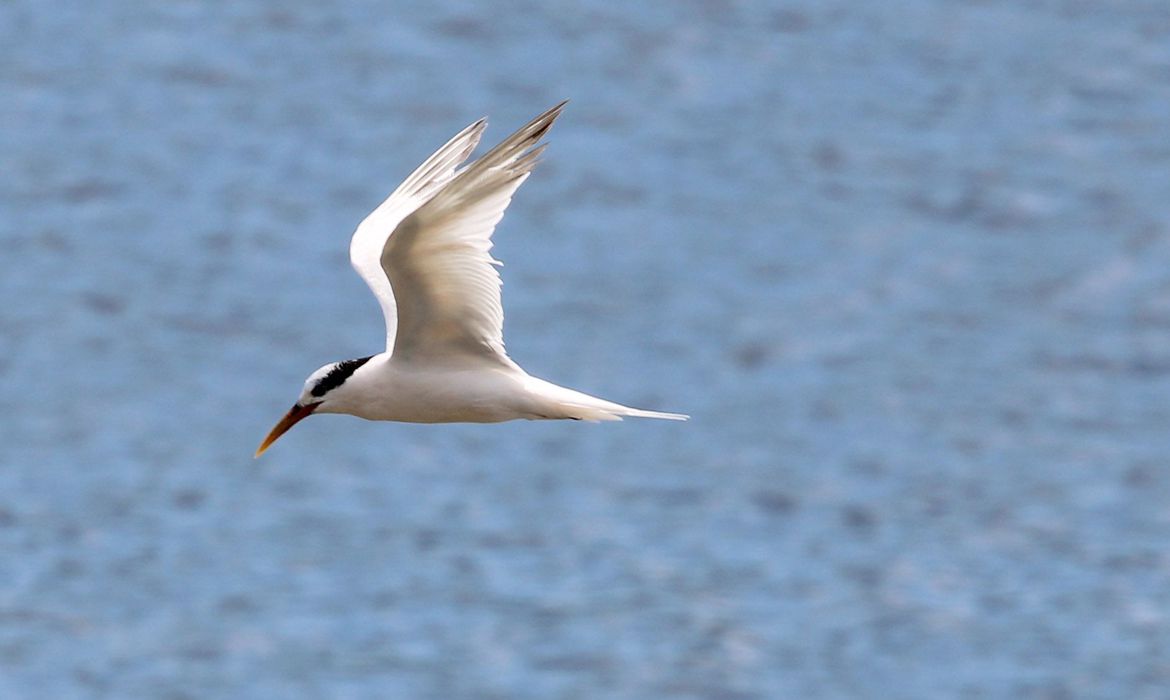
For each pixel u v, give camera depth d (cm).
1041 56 6272
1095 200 4866
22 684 2166
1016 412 3319
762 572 2528
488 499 2783
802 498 2844
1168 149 5344
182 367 3538
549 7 6781
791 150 5284
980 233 4609
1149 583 2508
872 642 2297
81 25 6525
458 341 951
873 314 3944
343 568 2509
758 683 2175
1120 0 6931
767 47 6341
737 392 3422
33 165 5075
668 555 2578
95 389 3378
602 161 5138
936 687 2177
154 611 2369
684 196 4850
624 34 6469
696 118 5591
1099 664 2233
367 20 6631
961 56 6256
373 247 1020
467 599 2397
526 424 3109
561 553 2569
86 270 4175
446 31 6512
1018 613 2397
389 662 2205
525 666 2205
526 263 4241
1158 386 3488
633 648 2252
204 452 3025
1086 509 2819
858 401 3369
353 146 5369
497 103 5809
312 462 2934
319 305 3981
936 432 3200
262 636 2284
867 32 6512
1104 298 4075
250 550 2578
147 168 5088
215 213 4691
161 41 6381
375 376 968
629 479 2895
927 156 5259
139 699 2134
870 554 2616
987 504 2841
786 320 3891
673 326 3828
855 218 4706
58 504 2777
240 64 6150
